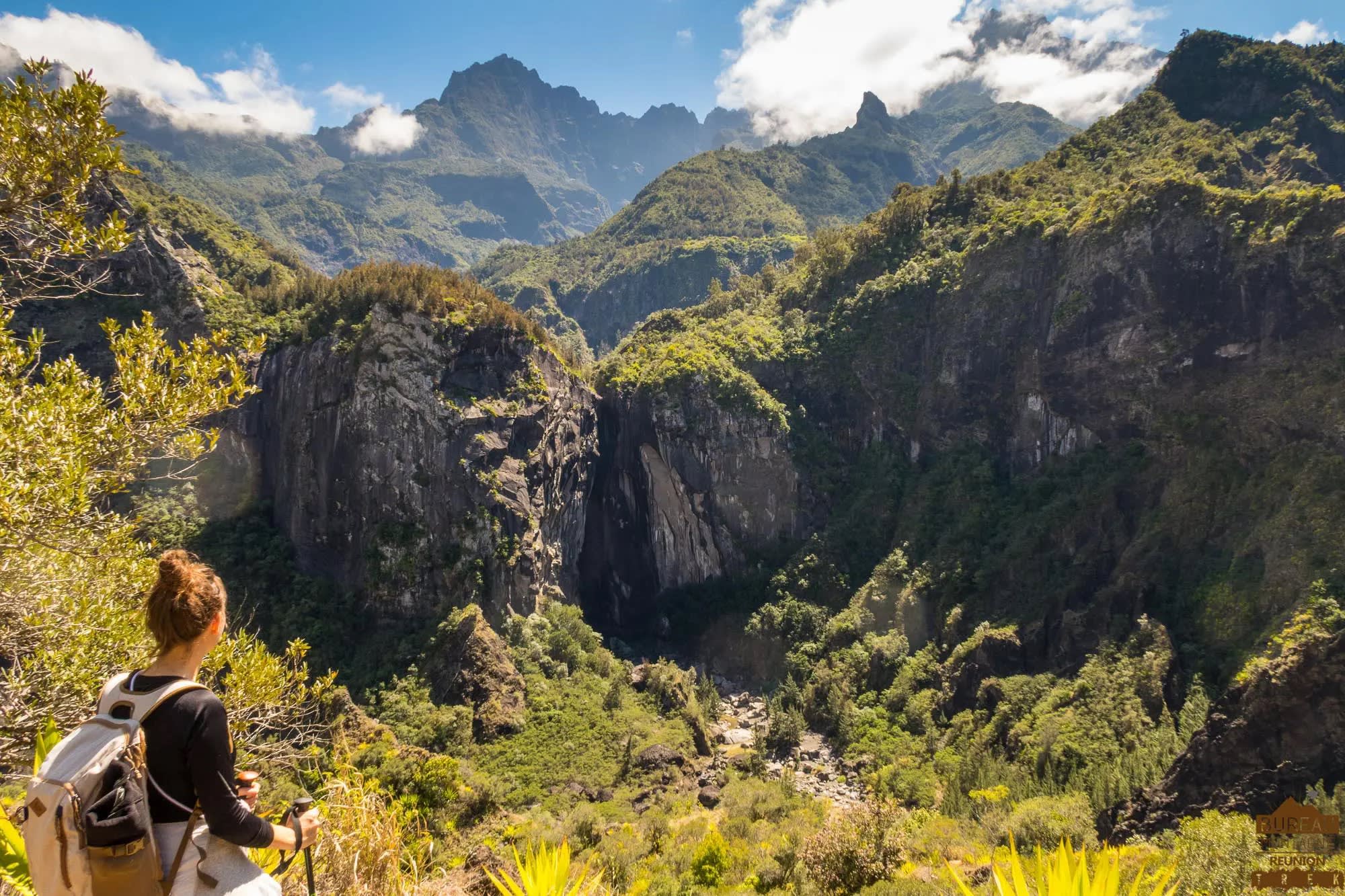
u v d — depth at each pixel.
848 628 100.56
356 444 98.69
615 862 46.97
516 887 6.61
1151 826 55.97
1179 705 72.31
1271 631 70.44
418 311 103.06
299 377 103.75
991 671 85.88
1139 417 97.62
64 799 4.31
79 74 13.38
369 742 61.72
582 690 88.62
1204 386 92.75
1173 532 86.12
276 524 103.81
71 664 14.99
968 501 106.69
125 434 14.80
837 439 127.12
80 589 16.02
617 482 126.62
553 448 109.88
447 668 86.62
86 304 103.88
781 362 130.12
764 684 102.56
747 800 66.81
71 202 13.80
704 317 155.75
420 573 94.44
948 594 97.62
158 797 4.58
